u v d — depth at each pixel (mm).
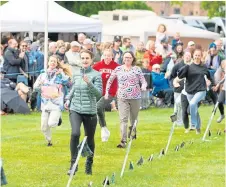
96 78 21219
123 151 25812
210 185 20344
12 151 25297
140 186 19922
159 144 27625
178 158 24391
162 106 41062
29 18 43219
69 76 26391
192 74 30188
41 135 29203
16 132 30016
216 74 37125
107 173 21688
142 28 59438
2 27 42531
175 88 32500
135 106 26781
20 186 19891
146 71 39656
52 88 26172
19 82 37531
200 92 30297
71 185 19938
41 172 21766
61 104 26297
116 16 72875
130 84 26594
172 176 21438
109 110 38188
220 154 25406
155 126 33031
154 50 42125
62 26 44812
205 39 63938
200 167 22922
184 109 30750
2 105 35719
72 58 33562
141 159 23078
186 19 76500
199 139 28969
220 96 34031
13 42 37750
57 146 26547
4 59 37531
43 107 26250
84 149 19156
